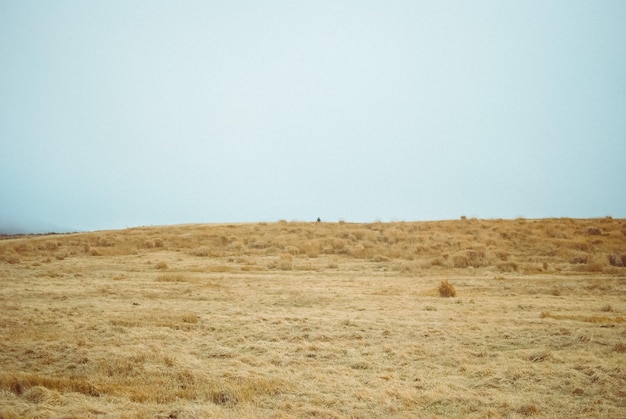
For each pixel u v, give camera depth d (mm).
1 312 16078
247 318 14953
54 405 8398
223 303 17750
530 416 7918
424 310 16062
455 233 39750
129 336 13062
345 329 13547
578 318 14430
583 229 38688
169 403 8727
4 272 27094
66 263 31438
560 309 15859
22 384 9367
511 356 11000
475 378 9836
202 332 13594
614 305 16406
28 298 18797
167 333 13367
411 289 20719
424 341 12367
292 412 8219
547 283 21578
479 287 20984
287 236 40656
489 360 10820
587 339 11922
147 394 8984
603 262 27938
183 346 12289
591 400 8578
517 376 9711
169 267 29562
